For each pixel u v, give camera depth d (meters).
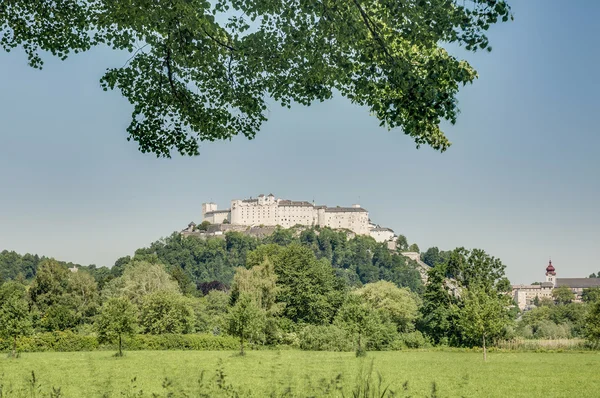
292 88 14.20
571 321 131.88
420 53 13.00
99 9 15.38
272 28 13.60
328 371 23.09
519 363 47.91
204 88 14.96
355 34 12.23
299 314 86.88
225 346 67.25
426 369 37.91
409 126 12.48
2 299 59.44
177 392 12.71
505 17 11.31
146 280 92.56
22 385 20.75
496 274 80.88
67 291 102.25
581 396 26.94
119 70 14.83
